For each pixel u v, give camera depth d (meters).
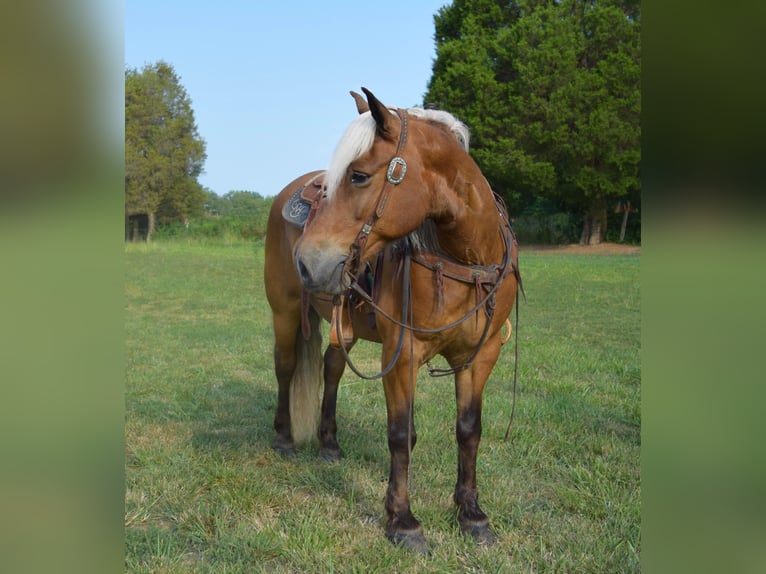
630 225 24.19
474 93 23.88
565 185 22.67
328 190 2.25
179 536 2.74
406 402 2.62
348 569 2.49
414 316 2.52
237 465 3.48
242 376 5.46
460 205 2.41
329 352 3.71
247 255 18.81
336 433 3.86
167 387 5.04
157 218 29.36
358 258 2.24
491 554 2.57
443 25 26.72
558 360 5.79
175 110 29.88
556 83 22.64
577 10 23.88
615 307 9.08
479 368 2.75
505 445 3.69
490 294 2.52
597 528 2.76
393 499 2.69
